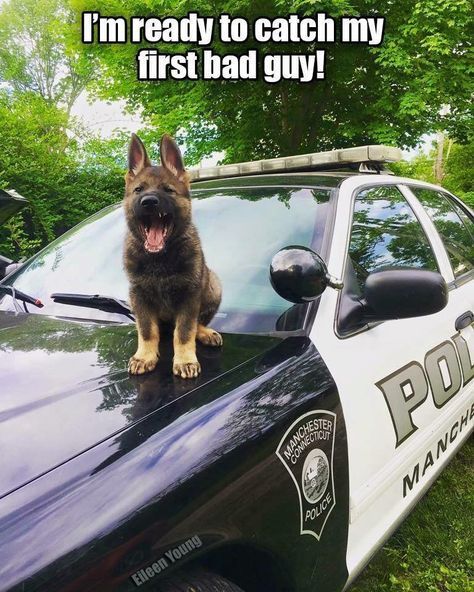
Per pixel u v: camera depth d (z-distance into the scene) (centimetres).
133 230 179
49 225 1041
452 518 275
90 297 220
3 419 136
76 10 1007
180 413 140
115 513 113
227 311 200
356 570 182
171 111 974
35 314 223
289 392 159
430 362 244
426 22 836
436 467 250
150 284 172
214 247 229
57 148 1209
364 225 236
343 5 837
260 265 213
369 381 195
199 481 127
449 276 295
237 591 134
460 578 236
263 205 238
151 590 121
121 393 149
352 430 180
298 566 152
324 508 163
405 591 228
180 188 185
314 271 171
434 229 302
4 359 174
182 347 167
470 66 876
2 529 105
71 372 163
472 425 302
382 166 295
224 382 155
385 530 202
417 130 1001
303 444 156
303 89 983
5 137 1020
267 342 180
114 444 127
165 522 119
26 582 99
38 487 114
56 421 136
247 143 1042
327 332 187
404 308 190
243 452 138
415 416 224
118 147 1225
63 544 106
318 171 285
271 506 142
